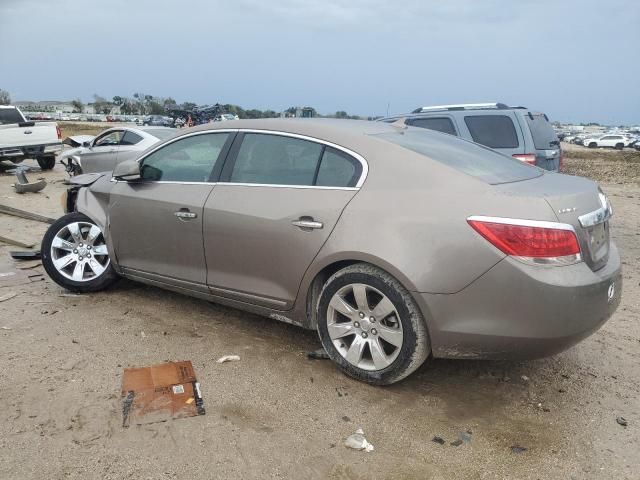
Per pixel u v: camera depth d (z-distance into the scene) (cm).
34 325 441
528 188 333
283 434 306
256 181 399
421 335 330
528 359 322
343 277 352
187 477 270
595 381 380
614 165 2891
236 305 418
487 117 812
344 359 364
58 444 290
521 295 305
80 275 512
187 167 439
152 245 452
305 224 362
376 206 343
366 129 393
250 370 377
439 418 328
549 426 323
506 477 277
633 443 308
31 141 1620
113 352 397
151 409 324
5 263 618
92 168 1248
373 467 281
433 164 346
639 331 472
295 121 406
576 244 311
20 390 341
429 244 321
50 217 907
